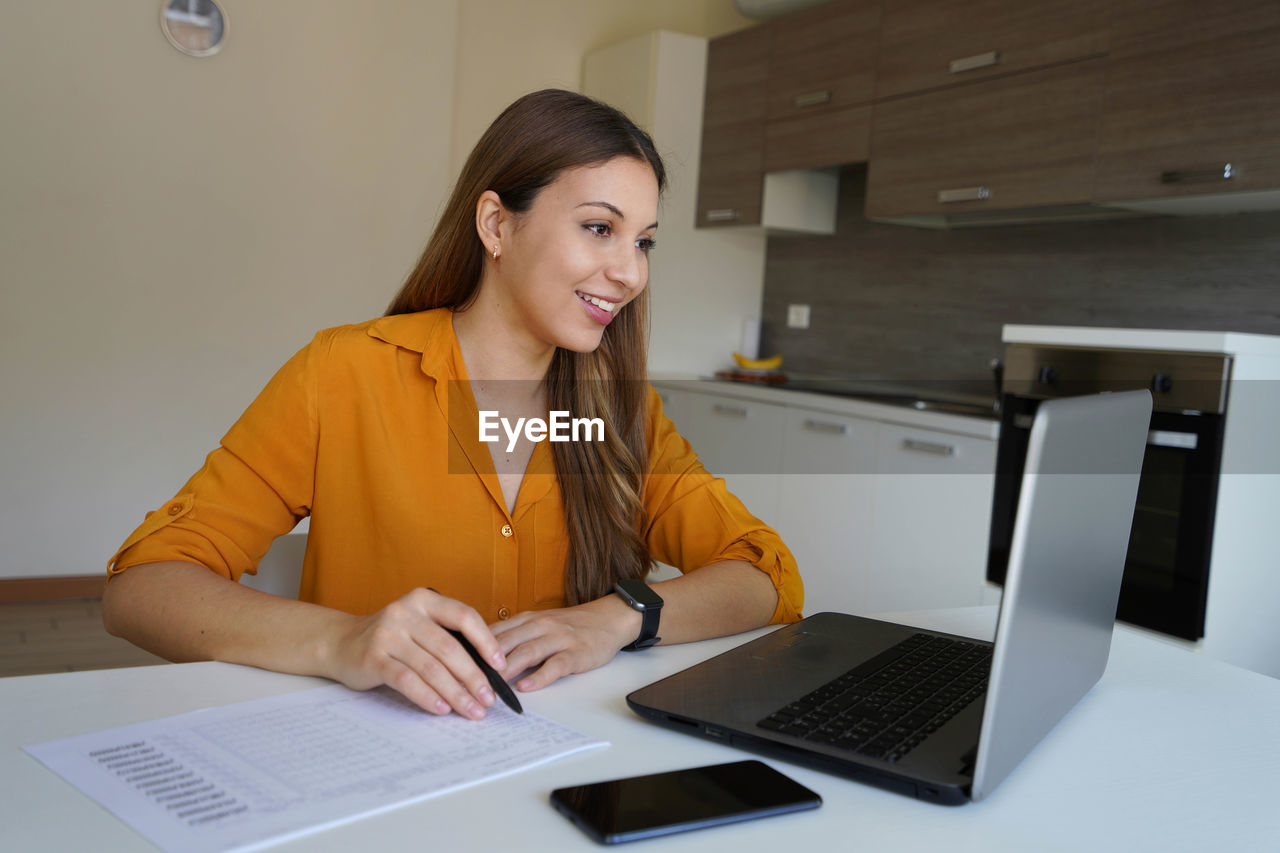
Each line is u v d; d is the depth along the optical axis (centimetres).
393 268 403
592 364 121
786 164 392
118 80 352
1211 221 290
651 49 424
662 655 100
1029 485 64
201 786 63
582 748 73
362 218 396
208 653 89
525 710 81
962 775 68
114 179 355
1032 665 71
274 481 114
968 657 96
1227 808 71
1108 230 319
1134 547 244
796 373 448
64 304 353
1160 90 262
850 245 420
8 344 347
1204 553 228
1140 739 84
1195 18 254
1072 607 79
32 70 341
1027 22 298
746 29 412
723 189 426
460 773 67
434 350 115
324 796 63
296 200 384
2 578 353
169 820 59
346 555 118
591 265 106
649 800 64
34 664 295
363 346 116
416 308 123
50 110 344
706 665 90
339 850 57
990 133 310
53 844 55
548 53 461
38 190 346
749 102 411
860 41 358
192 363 373
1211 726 88
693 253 447
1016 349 272
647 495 132
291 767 67
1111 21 274
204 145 367
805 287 445
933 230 383
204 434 377
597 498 120
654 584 108
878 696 84
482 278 117
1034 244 344
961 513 287
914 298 391
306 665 85
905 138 341
